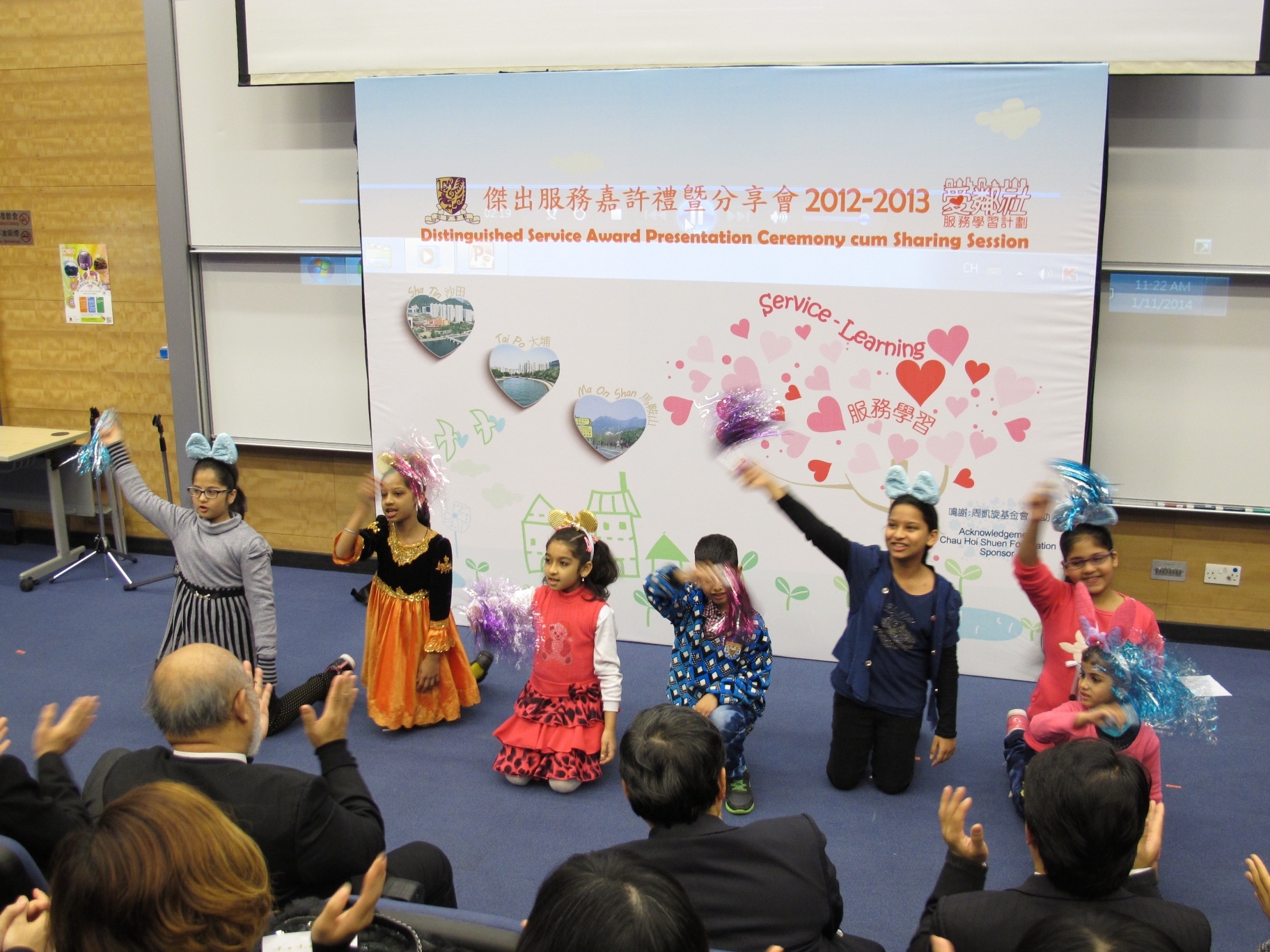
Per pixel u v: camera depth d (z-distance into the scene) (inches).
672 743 66.9
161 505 145.6
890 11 157.5
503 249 174.4
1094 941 44.7
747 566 173.2
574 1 167.2
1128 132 165.3
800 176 161.3
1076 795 59.1
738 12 162.2
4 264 219.0
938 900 66.2
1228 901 109.2
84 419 222.8
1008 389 159.9
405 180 176.6
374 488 142.6
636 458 174.7
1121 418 175.0
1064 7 152.2
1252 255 165.3
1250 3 147.2
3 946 54.9
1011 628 166.2
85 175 210.1
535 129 169.8
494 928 63.8
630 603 180.1
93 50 203.8
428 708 150.3
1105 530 121.6
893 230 159.8
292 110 195.6
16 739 142.9
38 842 71.5
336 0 175.8
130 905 44.9
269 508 216.5
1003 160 154.8
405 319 180.5
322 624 186.7
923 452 164.1
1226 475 173.2
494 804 129.0
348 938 52.9
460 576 187.0
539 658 135.6
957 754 144.1
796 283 164.1
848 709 130.3
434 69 174.2
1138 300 170.7
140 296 213.0
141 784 68.6
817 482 168.4
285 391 209.5
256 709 78.1
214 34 195.5
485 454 181.6
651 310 170.1
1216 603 177.5
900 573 127.4
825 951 65.2
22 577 202.7
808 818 69.8
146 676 164.9
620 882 45.2
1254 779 135.3
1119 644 111.7
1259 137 161.5
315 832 68.2
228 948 46.6
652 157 166.1
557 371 175.5
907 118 156.5
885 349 162.9
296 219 200.1
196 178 202.5
